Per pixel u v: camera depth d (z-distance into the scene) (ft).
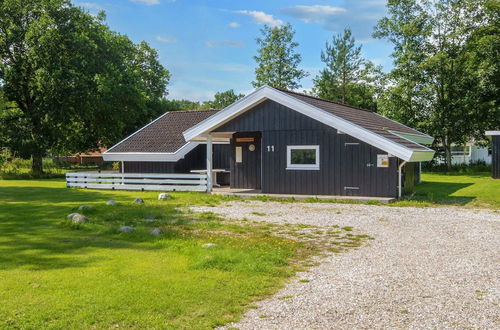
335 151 53.62
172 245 26.40
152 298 17.22
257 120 58.49
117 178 74.33
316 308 16.60
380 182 51.08
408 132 79.00
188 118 82.84
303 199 52.70
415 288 19.04
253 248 25.82
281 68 168.86
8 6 104.17
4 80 106.73
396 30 125.39
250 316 15.80
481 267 22.45
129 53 158.20
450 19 119.85
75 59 103.45
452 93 120.37
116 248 26.04
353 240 29.45
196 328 14.61
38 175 108.06
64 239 28.76
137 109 125.29
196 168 77.36
